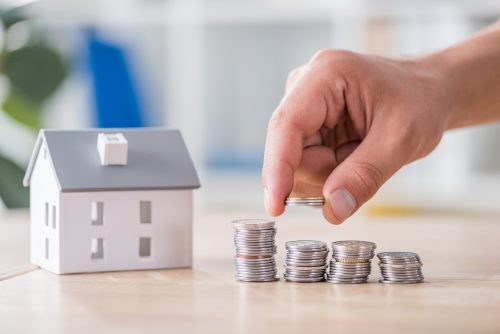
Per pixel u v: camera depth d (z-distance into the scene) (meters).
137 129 1.13
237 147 2.96
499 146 2.71
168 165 1.10
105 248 1.07
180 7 2.89
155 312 0.79
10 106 2.73
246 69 2.95
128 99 2.93
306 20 2.86
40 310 0.81
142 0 2.91
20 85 2.77
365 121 1.07
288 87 1.14
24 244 1.43
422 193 2.73
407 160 1.06
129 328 0.72
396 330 0.70
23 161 2.75
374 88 1.05
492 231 1.63
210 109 2.97
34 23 2.89
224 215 2.07
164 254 1.10
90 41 2.91
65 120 2.94
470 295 0.89
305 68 1.08
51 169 1.06
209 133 2.98
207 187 2.90
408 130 1.04
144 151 1.10
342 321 0.74
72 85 2.89
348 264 0.97
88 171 1.06
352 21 2.77
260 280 0.99
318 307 0.81
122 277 1.03
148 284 0.97
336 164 1.11
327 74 1.05
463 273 1.06
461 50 1.23
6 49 2.76
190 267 1.11
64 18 2.92
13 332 0.72
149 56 2.99
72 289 0.94
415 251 1.31
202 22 2.93
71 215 1.05
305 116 1.03
